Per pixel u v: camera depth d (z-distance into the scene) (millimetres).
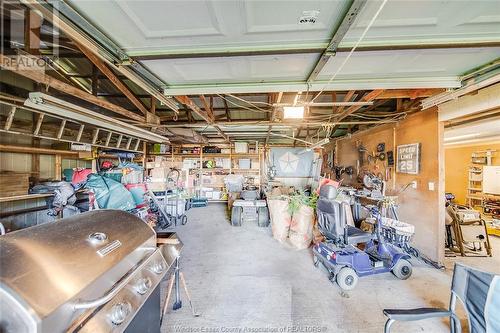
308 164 7027
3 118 2631
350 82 2281
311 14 1335
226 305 2182
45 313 702
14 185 2447
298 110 2871
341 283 2432
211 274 2814
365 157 5109
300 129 6402
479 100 2520
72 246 998
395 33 1514
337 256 2537
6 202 2830
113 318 951
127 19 1378
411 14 1326
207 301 2242
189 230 4773
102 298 846
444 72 2125
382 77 2232
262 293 2393
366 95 2963
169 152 7785
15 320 677
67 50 2613
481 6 1256
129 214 1556
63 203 2748
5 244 861
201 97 3111
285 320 1979
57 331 740
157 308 1522
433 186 3176
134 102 3145
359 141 5449
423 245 3332
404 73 2143
